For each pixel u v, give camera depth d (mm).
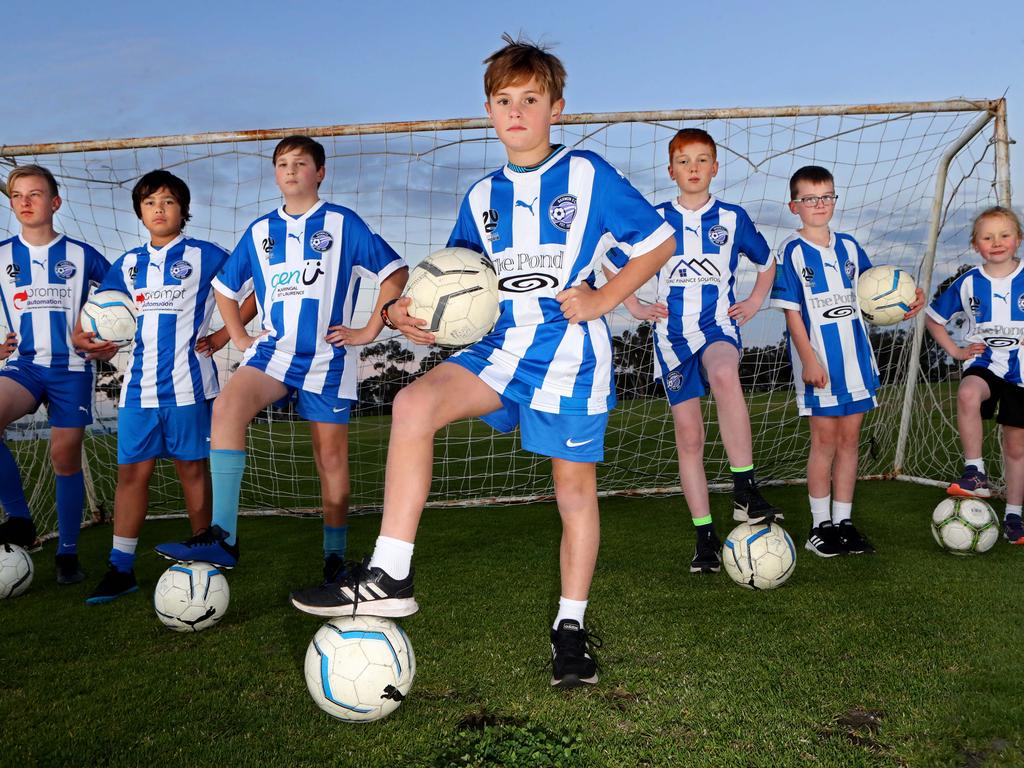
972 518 3506
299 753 1777
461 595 3092
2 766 1754
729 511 4969
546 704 2006
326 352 3316
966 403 3904
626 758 1695
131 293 3549
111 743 1862
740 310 3604
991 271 4047
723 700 1995
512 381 2057
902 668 2168
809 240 3811
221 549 2783
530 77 2078
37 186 3711
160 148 5246
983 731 1780
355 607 1843
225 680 2264
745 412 3213
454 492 6059
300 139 3361
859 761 1663
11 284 3709
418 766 1687
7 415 3525
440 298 1967
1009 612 2664
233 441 2912
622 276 2029
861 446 6602
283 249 3324
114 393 5355
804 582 3158
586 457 2133
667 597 2986
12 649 2605
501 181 2199
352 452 8641
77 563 3703
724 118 5324
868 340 3811
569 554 2229
